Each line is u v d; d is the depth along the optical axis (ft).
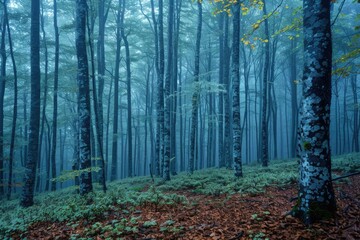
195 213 25.16
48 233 22.75
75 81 83.41
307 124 18.79
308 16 19.12
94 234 20.71
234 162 44.60
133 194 33.53
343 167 47.34
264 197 30.32
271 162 84.99
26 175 42.11
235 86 44.21
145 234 19.95
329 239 16.01
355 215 19.52
